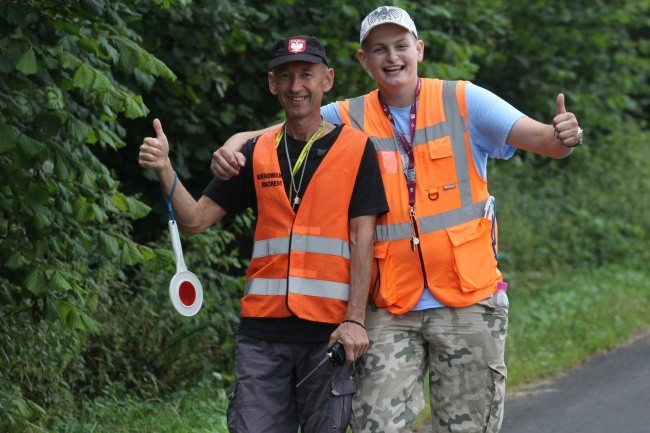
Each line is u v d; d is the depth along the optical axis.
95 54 10.34
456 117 8.75
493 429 8.77
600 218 25.61
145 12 14.02
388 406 8.59
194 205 8.38
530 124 8.40
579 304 20.11
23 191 9.51
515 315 18.94
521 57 25.05
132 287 14.09
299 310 8.23
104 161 15.88
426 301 8.66
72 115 10.47
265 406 8.30
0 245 9.66
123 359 13.21
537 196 25.34
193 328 13.88
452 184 8.68
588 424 13.19
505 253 21.75
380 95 8.95
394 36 8.71
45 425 11.34
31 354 11.24
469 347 8.67
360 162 8.34
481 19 20.11
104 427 11.76
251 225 16.16
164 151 8.06
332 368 8.29
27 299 10.34
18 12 9.40
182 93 15.34
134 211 10.65
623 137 28.98
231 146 8.63
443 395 8.83
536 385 15.47
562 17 25.34
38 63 9.66
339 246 8.29
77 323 9.85
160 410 12.66
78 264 11.97
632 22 27.39
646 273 23.97
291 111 8.33
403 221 8.64
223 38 15.45
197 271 14.27
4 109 9.58
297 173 8.34
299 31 16.39
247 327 8.45
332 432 8.26
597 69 27.23
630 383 15.28
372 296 8.67
